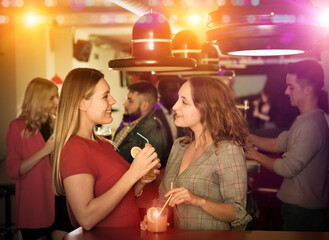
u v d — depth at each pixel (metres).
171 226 2.21
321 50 4.68
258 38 1.54
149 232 1.81
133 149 2.02
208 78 2.17
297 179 2.88
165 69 2.18
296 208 2.89
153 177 2.08
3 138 4.93
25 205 3.20
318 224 2.87
